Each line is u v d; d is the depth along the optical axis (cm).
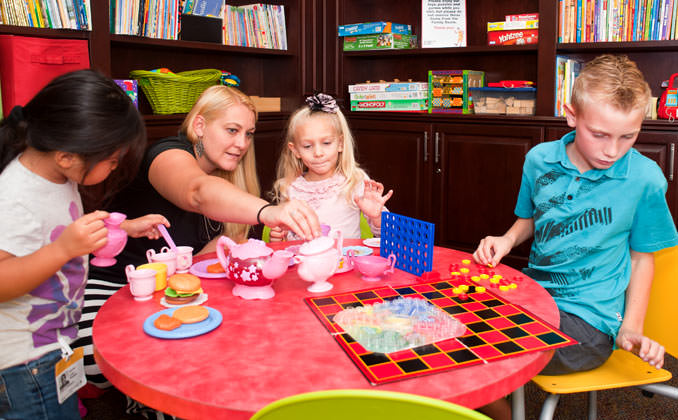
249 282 123
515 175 331
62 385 127
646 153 292
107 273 183
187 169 161
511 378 91
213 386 87
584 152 146
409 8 395
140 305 122
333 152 206
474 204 347
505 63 367
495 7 365
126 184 173
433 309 115
